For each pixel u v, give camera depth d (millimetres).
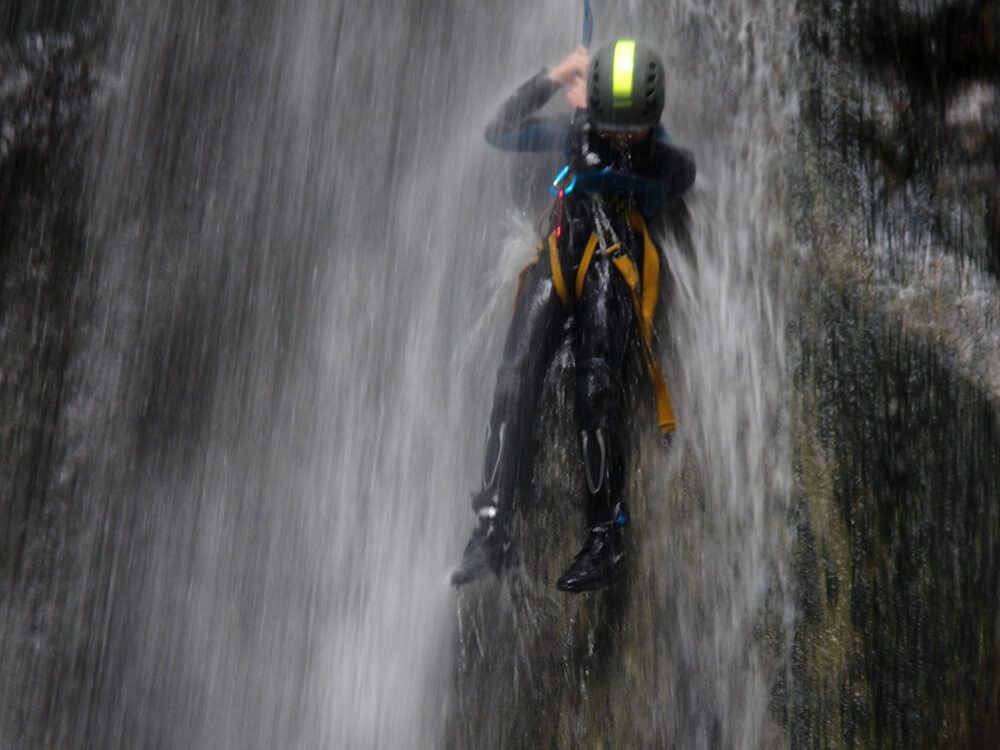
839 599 6172
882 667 6133
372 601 7184
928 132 6469
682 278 6262
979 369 6262
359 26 7531
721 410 6262
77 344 7656
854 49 6406
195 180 7617
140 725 7809
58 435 7680
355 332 7352
